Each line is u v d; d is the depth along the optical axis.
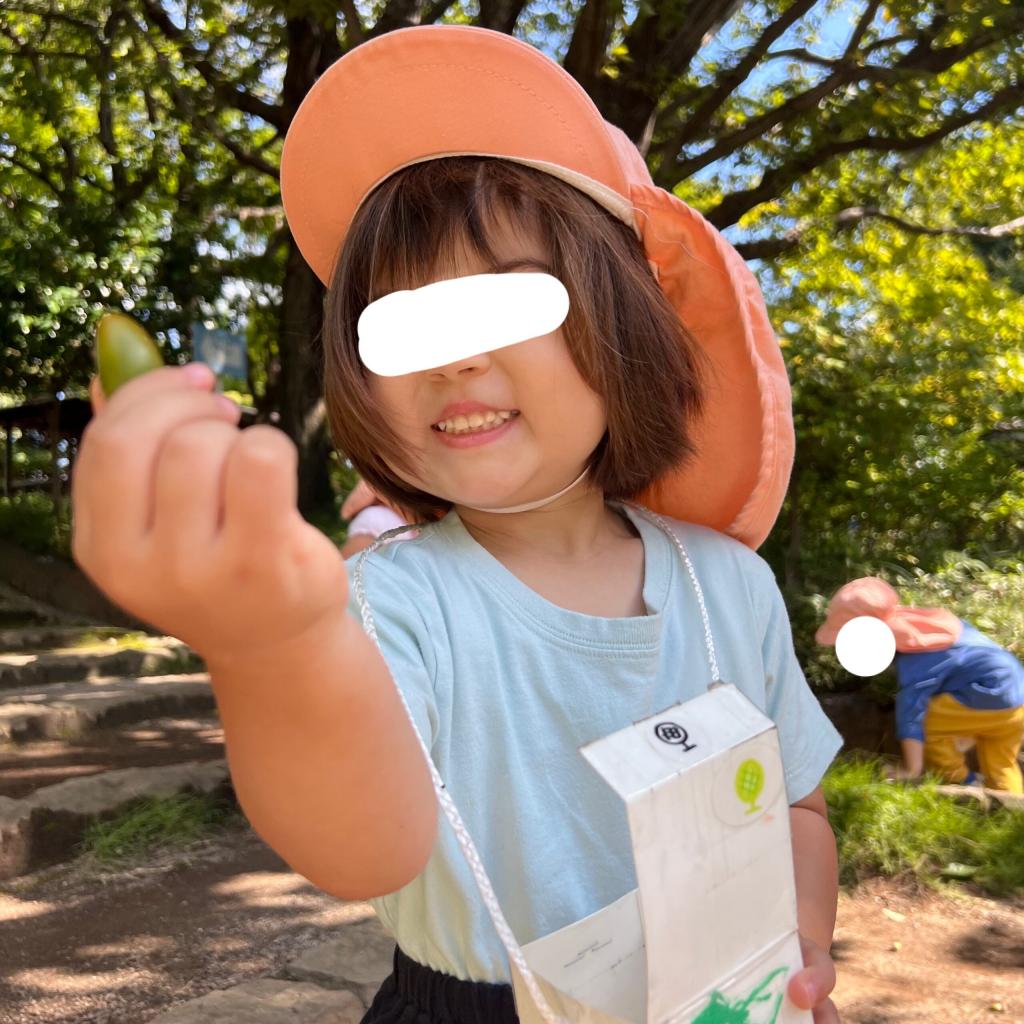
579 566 1.12
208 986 2.78
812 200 9.25
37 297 9.52
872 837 3.75
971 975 2.98
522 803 0.97
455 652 0.98
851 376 7.54
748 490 1.28
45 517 10.77
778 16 8.26
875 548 7.98
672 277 1.22
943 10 6.72
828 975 0.85
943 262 9.99
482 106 1.09
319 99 1.10
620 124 7.00
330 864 0.68
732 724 0.77
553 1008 0.70
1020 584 7.06
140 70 8.09
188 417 0.49
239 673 0.58
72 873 3.62
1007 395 8.69
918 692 4.72
